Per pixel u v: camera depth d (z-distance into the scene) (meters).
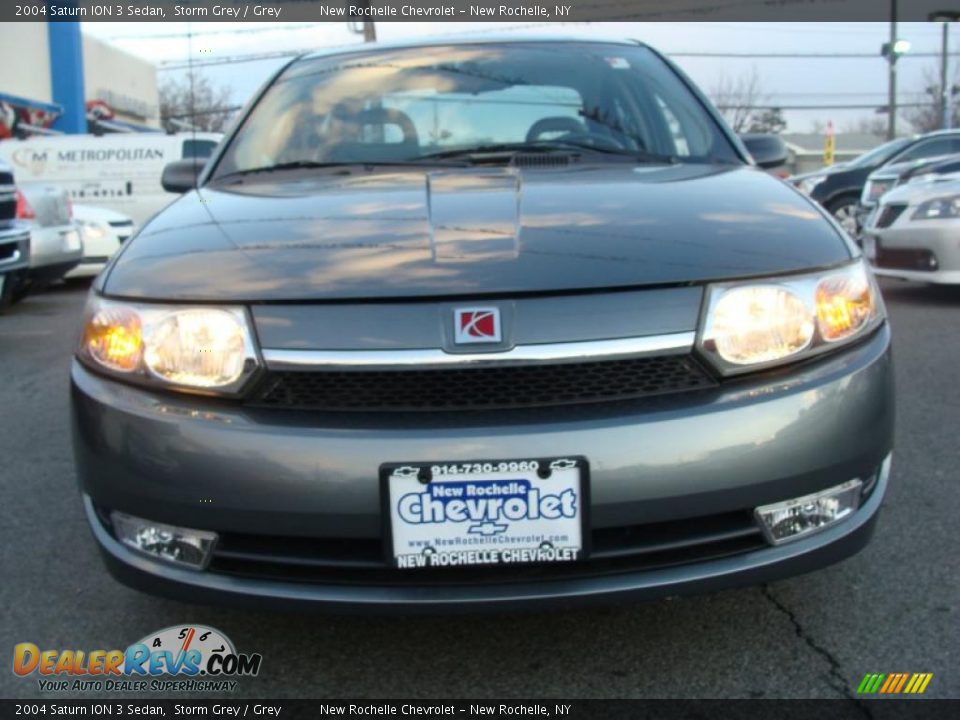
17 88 19.64
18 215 6.70
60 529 3.02
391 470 1.76
